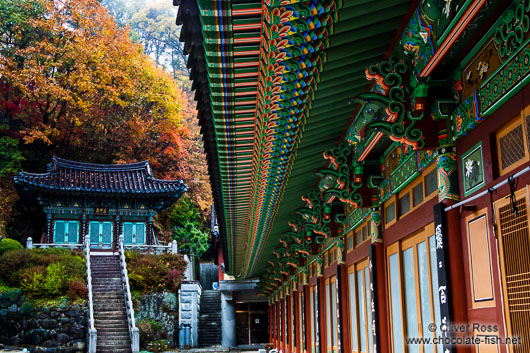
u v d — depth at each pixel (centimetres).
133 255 3966
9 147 5006
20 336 3061
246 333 4247
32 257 3444
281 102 645
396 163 742
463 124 512
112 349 2884
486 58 466
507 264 446
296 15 480
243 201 1191
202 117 746
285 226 1533
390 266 795
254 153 820
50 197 4162
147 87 5694
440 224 546
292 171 953
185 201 5866
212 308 4366
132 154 5747
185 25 494
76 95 5156
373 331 821
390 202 789
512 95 432
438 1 472
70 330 3102
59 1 5422
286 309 2320
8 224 4691
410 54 557
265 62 541
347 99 700
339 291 1092
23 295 3150
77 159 5491
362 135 585
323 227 1095
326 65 594
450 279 531
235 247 2016
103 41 5475
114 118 5572
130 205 4334
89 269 3497
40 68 5000
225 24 470
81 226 4203
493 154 472
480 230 494
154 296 3681
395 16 534
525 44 403
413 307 703
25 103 5122
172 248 4238
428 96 541
